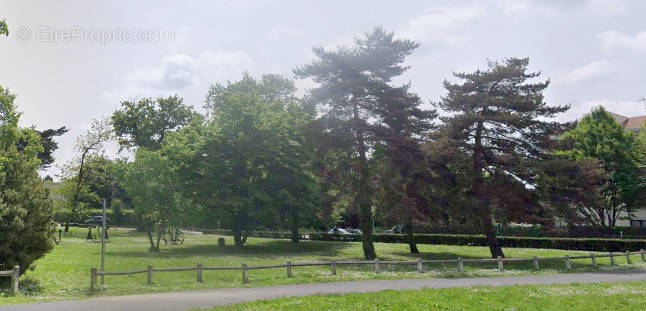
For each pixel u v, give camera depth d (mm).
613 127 53031
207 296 16609
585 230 51656
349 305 14625
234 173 41562
